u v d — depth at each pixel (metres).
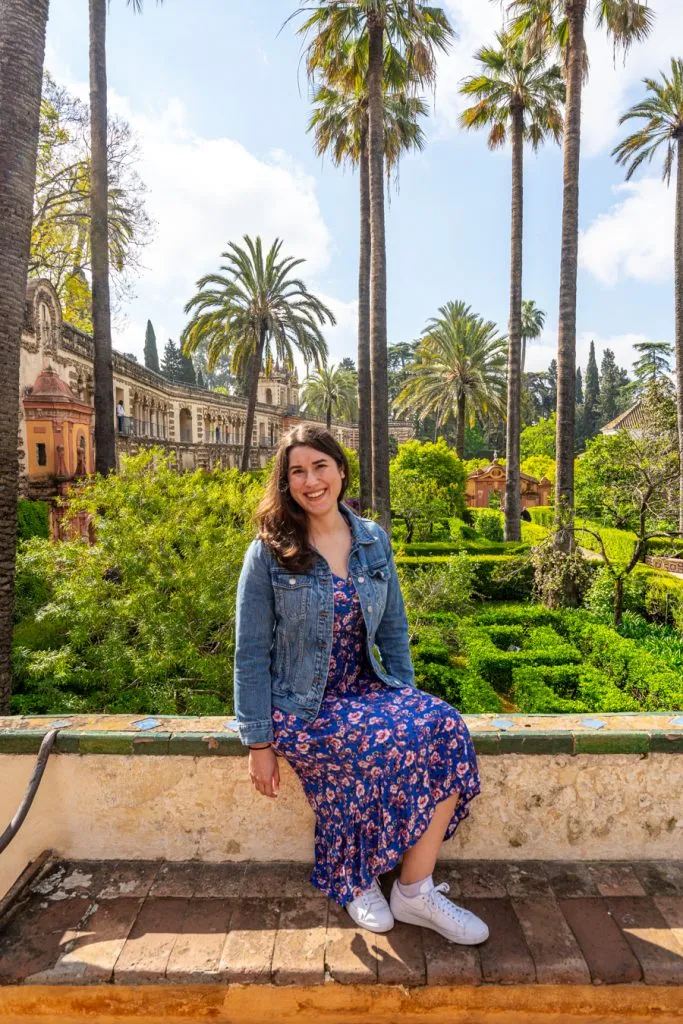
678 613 9.64
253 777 1.85
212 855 2.15
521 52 17.50
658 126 18.38
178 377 55.16
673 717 2.26
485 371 29.77
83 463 14.02
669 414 21.61
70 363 16.33
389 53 14.28
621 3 11.84
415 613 9.34
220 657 5.79
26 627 6.78
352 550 1.93
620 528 19.42
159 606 5.82
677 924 1.86
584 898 1.97
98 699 5.71
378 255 13.09
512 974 1.67
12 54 4.82
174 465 22.98
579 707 6.14
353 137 18.89
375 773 1.73
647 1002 1.68
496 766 2.12
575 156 11.98
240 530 6.29
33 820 2.14
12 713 5.59
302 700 1.81
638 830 2.14
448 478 23.42
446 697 6.96
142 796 2.14
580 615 10.17
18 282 5.00
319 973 1.68
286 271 22.50
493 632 8.93
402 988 1.67
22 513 10.80
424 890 1.78
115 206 16.50
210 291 21.89
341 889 1.82
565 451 11.72
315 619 1.82
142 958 1.72
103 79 11.57
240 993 1.69
